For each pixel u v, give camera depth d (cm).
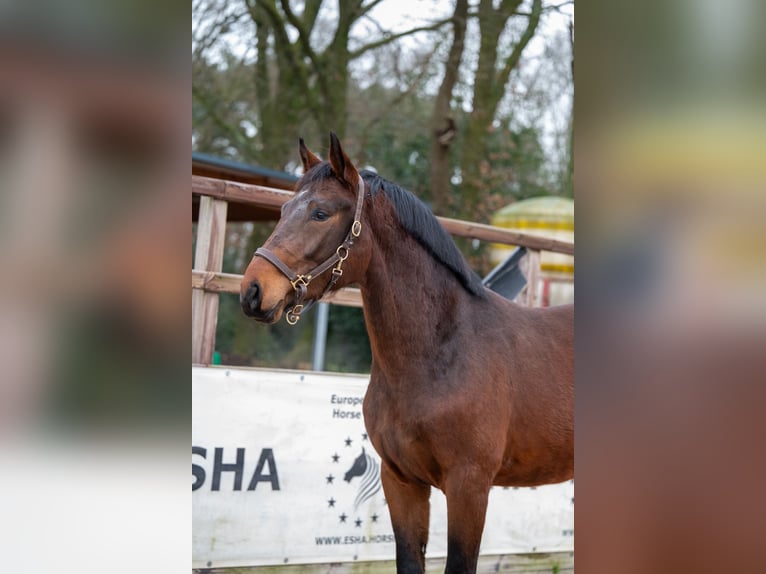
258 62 974
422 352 253
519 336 279
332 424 354
